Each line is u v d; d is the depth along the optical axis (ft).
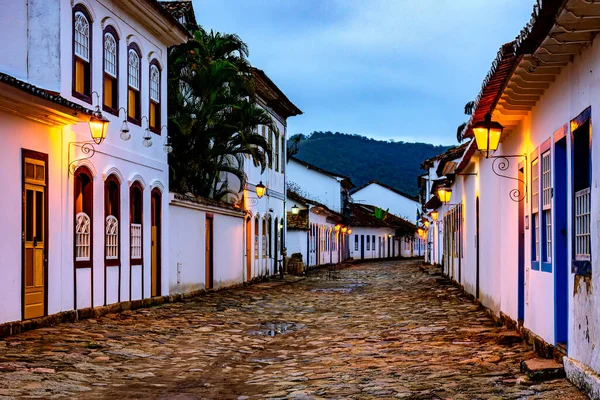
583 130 27.40
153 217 63.67
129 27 57.52
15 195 40.32
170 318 53.42
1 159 38.99
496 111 38.83
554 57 28.14
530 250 36.65
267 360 37.24
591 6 22.08
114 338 41.37
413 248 285.43
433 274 122.21
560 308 30.45
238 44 76.74
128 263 57.21
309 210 157.38
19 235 40.68
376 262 221.66
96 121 46.06
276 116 119.24
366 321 54.65
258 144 77.41
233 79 75.82
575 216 27.73
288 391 28.14
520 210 40.42
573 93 27.84
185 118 72.02
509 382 28.07
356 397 26.45
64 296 46.37
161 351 38.60
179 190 73.41
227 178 89.76
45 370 30.76
